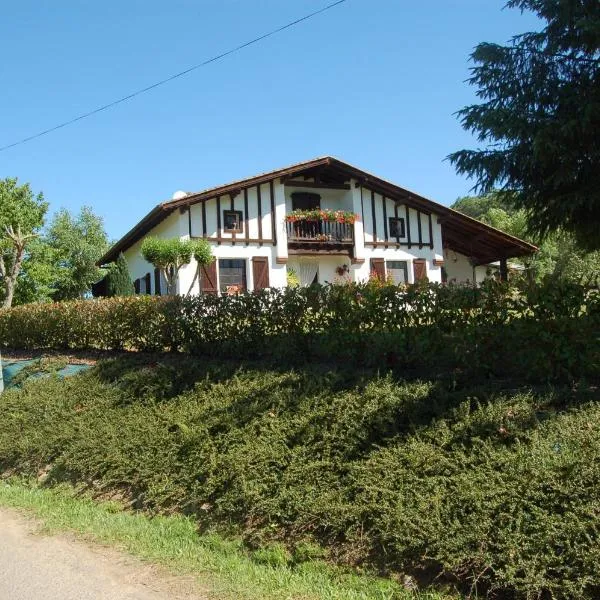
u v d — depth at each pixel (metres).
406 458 4.77
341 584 4.03
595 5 10.63
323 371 7.05
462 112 11.73
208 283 20.81
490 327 5.95
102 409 8.14
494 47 11.35
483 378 5.97
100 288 28.75
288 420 6.05
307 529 4.75
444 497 4.20
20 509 6.37
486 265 27.84
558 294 5.54
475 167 11.64
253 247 21.62
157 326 10.41
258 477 5.33
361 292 7.37
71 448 7.23
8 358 13.60
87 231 39.09
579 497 3.72
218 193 20.84
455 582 3.76
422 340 6.50
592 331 5.28
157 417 7.21
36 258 32.12
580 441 4.23
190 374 8.24
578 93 10.73
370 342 6.99
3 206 30.31
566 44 11.05
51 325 13.55
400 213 24.44
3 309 15.88
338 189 23.69
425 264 24.55
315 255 23.33
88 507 6.21
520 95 11.22
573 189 11.04
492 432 4.75
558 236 12.90
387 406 5.61
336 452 5.32
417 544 3.94
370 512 4.42
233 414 6.52
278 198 22.12
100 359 11.25
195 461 6.01
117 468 6.58
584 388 5.11
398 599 3.74
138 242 24.08
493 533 3.74
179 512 5.70
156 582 4.30
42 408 8.79
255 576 4.26
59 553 5.01
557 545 3.49
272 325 8.38
